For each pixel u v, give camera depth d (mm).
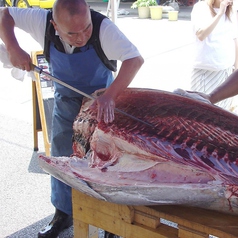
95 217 2293
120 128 2197
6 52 2648
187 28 11992
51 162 2137
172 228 2125
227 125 2141
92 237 2535
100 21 2412
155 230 2107
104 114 2213
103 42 2426
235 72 2633
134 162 2150
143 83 6812
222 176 1880
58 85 2750
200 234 1947
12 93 6406
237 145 2006
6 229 3213
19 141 4770
